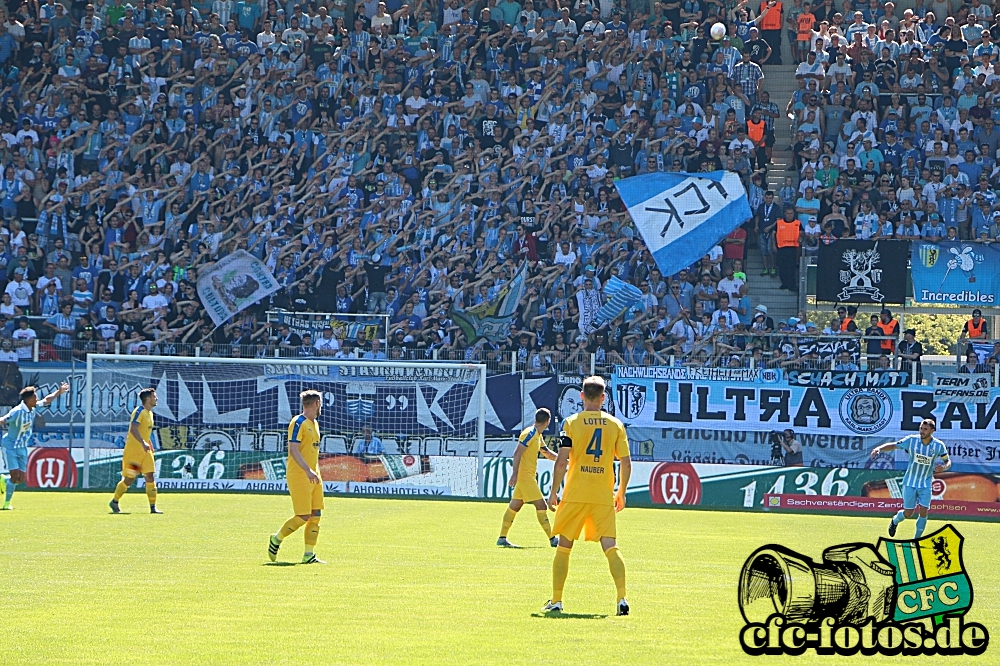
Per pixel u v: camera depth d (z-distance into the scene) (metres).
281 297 71.00
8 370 62.44
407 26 82.31
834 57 80.19
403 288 71.19
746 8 84.50
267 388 64.81
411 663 18.69
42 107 77.25
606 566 32.53
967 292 70.31
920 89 77.75
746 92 77.88
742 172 74.31
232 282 70.75
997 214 72.56
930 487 44.09
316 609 23.88
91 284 70.94
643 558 34.81
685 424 62.38
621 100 78.12
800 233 72.31
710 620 23.28
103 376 63.38
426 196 74.31
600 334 69.00
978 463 61.22
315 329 68.75
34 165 75.25
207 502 52.88
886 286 69.38
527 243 71.56
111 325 68.31
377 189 74.88
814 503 58.47
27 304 69.31
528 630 21.69
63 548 34.22
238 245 72.44
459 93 78.62
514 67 79.81
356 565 31.52
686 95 77.88
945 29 80.25
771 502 58.66
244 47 79.94
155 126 76.88
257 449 64.50
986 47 79.81
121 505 50.31
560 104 77.69
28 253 71.19
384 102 77.94
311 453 32.22
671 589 27.81
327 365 64.12
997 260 70.31
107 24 81.94
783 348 66.06
